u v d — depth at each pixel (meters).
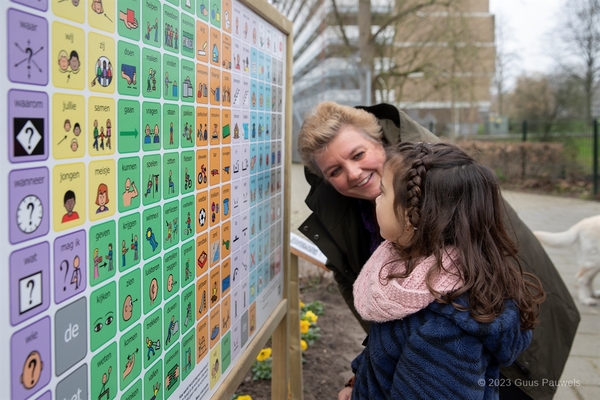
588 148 12.26
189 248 1.25
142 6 0.99
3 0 0.67
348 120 1.94
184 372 1.26
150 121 1.04
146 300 1.06
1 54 0.67
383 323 1.34
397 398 1.22
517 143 13.32
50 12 0.75
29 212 0.73
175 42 1.13
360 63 10.29
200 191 1.30
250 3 1.58
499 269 1.28
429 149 1.37
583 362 3.53
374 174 1.94
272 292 2.03
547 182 12.77
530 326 1.34
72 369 0.84
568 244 4.86
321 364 3.40
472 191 1.30
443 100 12.92
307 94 12.81
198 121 1.27
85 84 0.84
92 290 0.88
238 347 1.64
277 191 2.04
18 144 0.70
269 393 2.97
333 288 4.94
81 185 0.84
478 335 1.20
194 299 1.30
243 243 1.66
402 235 1.35
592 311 4.55
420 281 1.25
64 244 0.81
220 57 1.39
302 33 12.52
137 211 1.01
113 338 0.95
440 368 1.18
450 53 11.45
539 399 2.07
